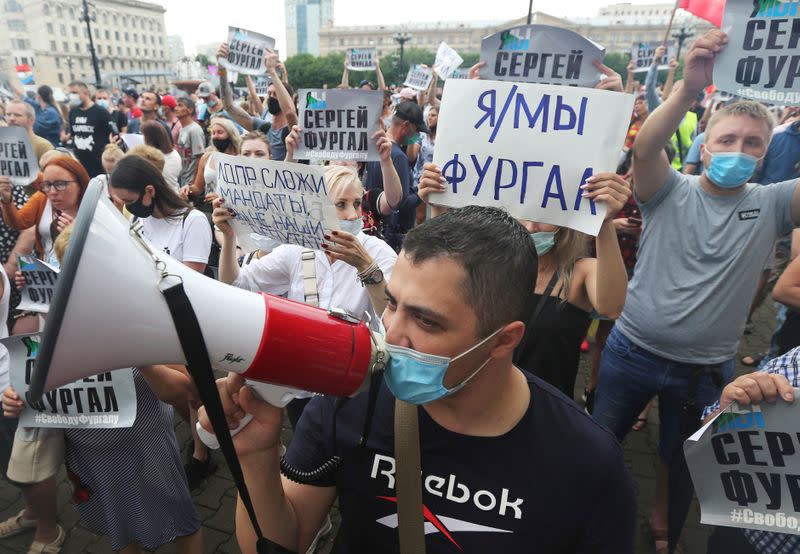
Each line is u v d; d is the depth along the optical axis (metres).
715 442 1.23
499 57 2.53
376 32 94.94
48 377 0.68
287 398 0.92
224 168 1.87
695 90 1.73
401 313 0.84
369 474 0.97
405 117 4.80
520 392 0.94
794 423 1.14
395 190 3.11
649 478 2.84
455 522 0.91
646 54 6.00
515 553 0.89
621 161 4.36
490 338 0.83
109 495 1.84
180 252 2.62
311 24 146.75
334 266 2.07
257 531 0.88
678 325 2.03
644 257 2.13
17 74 15.05
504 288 0.80
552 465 0.89
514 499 0.89
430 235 0.81
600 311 1.69
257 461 0.94
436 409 0.94
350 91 2.84
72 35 79.62
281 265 2.17
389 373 0.86
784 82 1.59
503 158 1.64
